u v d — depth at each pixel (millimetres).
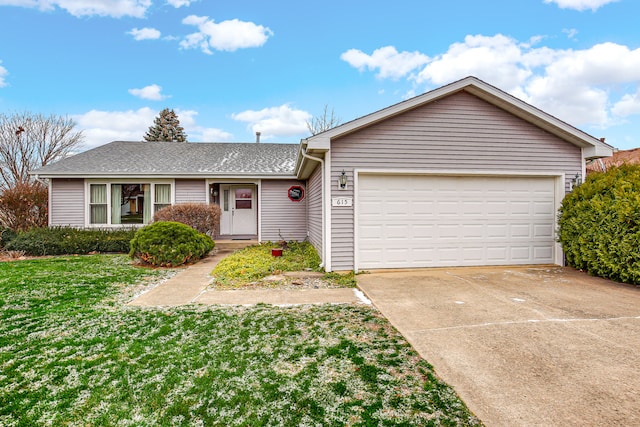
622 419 2309
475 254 7797
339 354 3363
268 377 2945
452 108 7547
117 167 12203
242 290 6004
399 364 3145
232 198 14258
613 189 6398
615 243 6168
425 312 4602
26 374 3025
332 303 5148
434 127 7500
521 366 3064
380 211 7477
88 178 11984
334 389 2748
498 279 6551
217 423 2354
